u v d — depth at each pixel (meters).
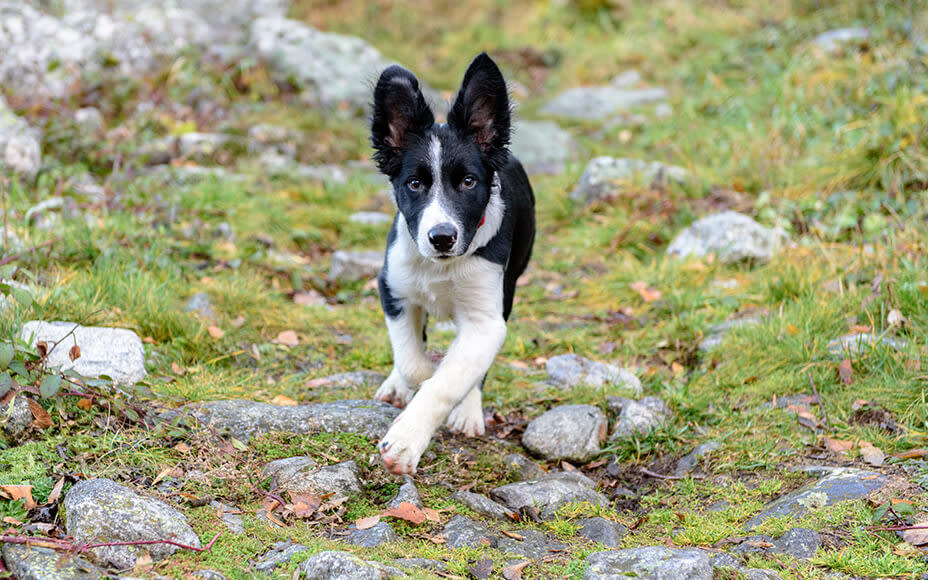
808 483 3.25
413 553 2.76
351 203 7.06
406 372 3.63
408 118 3.51
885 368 3.96
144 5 9.49
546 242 6.55
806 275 5.03
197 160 7.53
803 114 7.46
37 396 3.26
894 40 8.40
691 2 12.23
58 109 7.54
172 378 3.86
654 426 3.79
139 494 2.87
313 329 4.83
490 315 3.54
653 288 5.42
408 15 12.53
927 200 5.70
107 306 4.27
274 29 9.54
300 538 2.81
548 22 12.38
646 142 8.50
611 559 2.69
